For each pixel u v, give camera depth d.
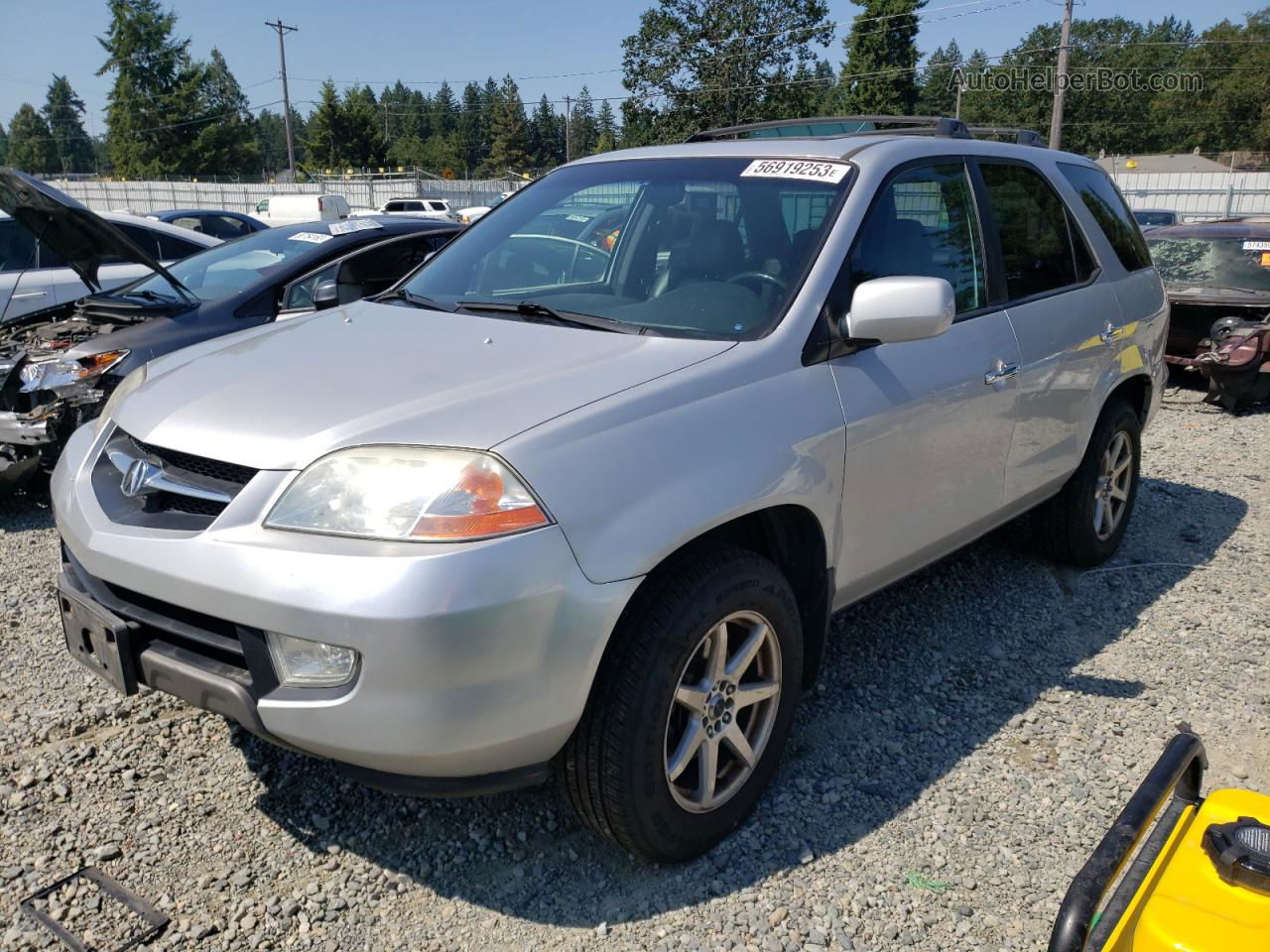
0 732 3.21
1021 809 2.88
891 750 3.16
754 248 3.08
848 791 2.95
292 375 2.65
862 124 3.96
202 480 2.38
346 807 2.86
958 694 3.53
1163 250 9.18
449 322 3.06
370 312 3.31
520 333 2.88
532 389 2.44
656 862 2.58
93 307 6.06
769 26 41.44
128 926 2.37
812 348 2.84
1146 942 1.52
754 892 2.53
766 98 42.19
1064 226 4.21
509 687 2.15
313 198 27.56
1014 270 3.79
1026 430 3.76
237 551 2.20
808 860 2.64
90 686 3.51
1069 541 4.51
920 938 2.38
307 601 2.09
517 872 2.60
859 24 49.62
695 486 2.41
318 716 2.14
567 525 2.20
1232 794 1.78
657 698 2.34
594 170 3.79
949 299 2.72
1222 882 1.56
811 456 2.72
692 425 2.47
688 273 3.11
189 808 2.84
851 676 3.64
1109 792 2.96
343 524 2.16
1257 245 8.66
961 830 2.78
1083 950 1.56
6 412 5.38
